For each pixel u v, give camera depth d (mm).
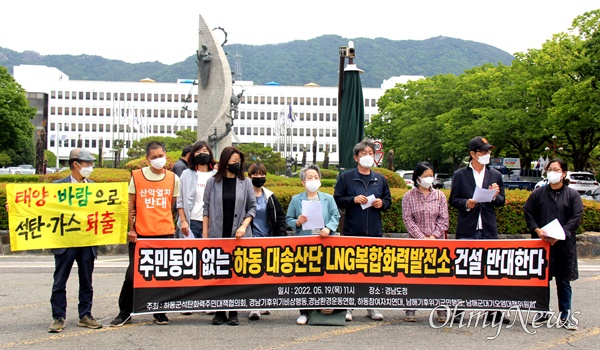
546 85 37406
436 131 53094
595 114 31547
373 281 7277
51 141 106375
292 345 6312
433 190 7883
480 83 47875
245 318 7586
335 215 7543
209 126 25891
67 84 106625
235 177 7289
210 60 26047
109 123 107062
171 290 7047
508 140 43781
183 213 7516
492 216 7621
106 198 7129
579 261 12797
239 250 7129
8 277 10133
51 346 6215
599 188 33344
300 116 111000
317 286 7230
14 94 51719
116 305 8219
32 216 6895
